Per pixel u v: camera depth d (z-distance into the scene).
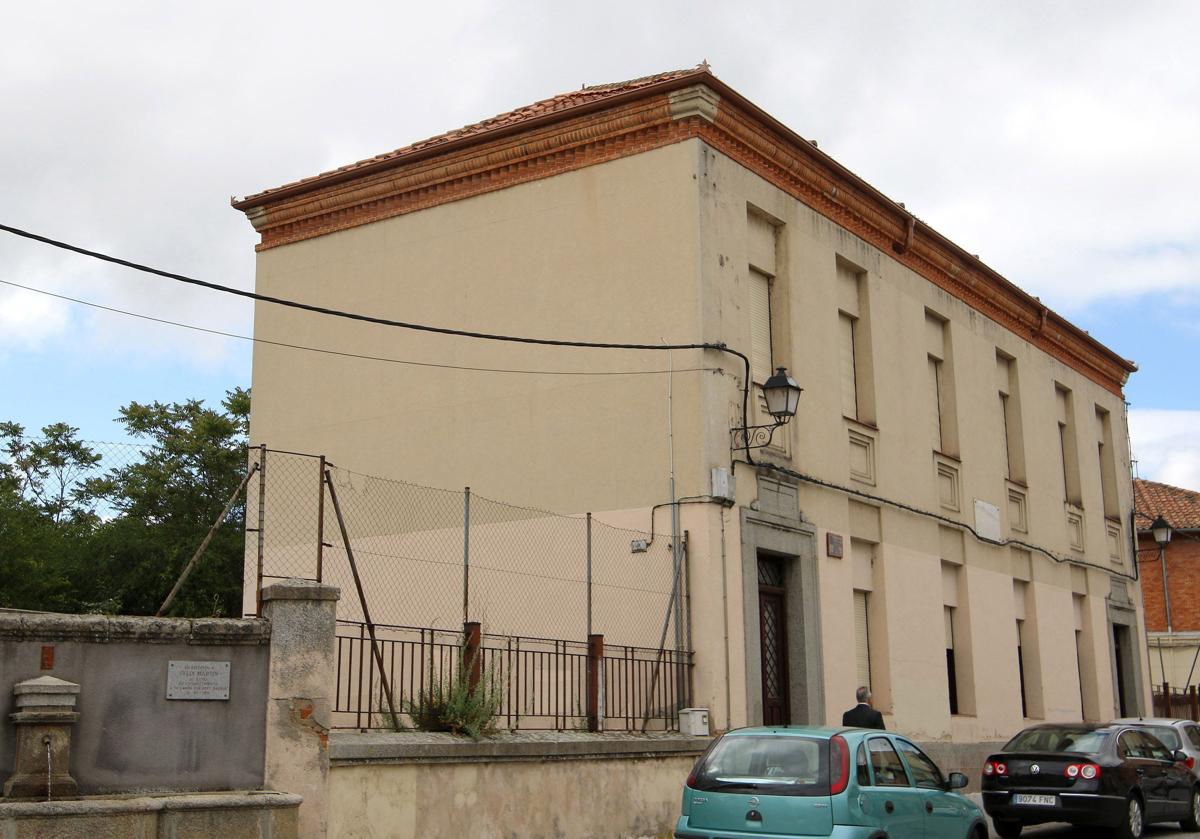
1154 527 32.06
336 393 20.55
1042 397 27.92
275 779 10.71
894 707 20.22
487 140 19.33
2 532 27.73
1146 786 17.06
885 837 11.32
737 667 16.50
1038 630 25.81
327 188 21.09
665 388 17.20
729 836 11.34
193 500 33.97
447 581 18.53
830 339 20.00
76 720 9.93
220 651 10.77
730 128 18.09
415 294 19.95
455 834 12.24
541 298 18.59
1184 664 39.19
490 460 18.66
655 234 17.66
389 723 12.92
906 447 21.83
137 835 9.74
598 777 14.06
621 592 16.92
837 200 20.56
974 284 24.97
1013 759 16.81
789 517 18.20
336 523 19.95
